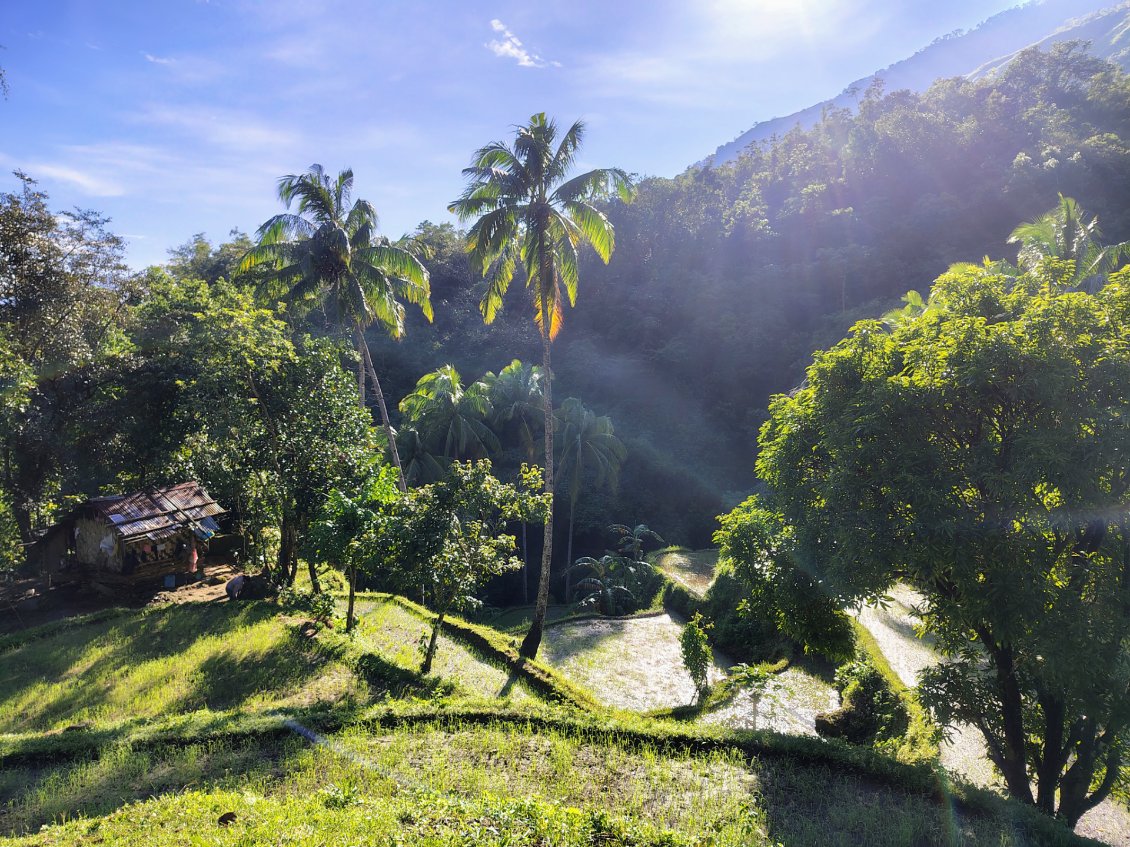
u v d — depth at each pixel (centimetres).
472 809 641
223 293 2192
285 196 1988
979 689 990
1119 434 754
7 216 1859
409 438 3038
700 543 3850
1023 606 788
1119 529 834
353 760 807
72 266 2036
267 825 581
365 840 559
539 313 1781
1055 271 1028
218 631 1402
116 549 1672
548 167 1683
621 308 4919
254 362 1636
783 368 4231
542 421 3444
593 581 2684
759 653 1927
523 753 865
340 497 1373
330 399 1722
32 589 1791
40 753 809
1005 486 804
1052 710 977
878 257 4362
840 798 769
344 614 1602
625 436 4069
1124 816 1215
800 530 1011
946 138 4803
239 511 1894
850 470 906
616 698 1583
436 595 1295
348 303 2016
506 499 1334
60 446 2006
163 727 892
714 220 5197
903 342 991
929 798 780
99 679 1177
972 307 973
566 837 602
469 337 4631
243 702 1106
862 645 1731
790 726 1416
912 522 837
